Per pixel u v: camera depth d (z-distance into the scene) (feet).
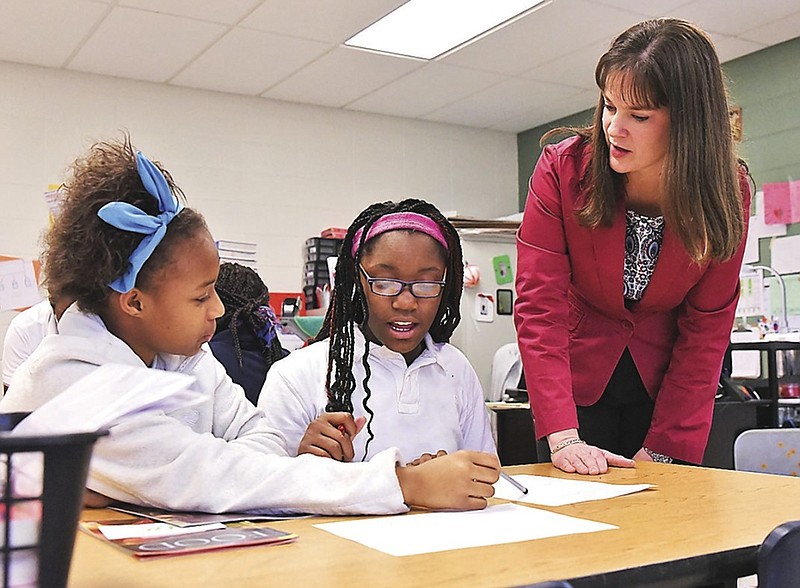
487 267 15.61
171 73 14.83
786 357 11.62
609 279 5.15
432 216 4.75
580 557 2.34
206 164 15.78
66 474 1.53
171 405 1.99
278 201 16.44
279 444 3.87
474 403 5.03
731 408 8.74
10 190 14.03
